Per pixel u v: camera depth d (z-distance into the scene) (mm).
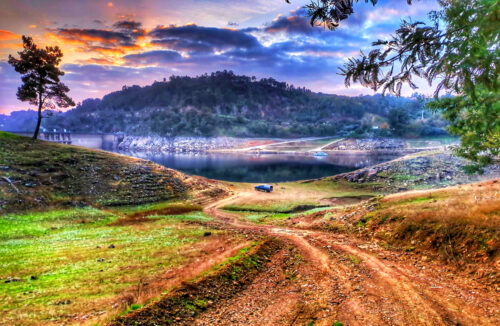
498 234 15477
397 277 14875
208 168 155625
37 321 10031
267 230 32000
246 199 61469
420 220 21344
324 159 194875
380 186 73750
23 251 21641
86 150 74625
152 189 61469
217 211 51719
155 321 10148
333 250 21047
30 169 54094
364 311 11125
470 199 22891
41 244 24422
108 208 50250
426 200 27547
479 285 13273
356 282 14438
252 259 18203
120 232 30469
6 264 18047
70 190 52594
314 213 39312
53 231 32250
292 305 12055
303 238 25781
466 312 10742
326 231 29609
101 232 30562
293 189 74375
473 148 19391
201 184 70562
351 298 12453
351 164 164625
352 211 32594
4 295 12727
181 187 66125
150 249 21875
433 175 75312
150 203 55906
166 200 58438
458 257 16188
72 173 58750
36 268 17141
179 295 12023
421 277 14828
